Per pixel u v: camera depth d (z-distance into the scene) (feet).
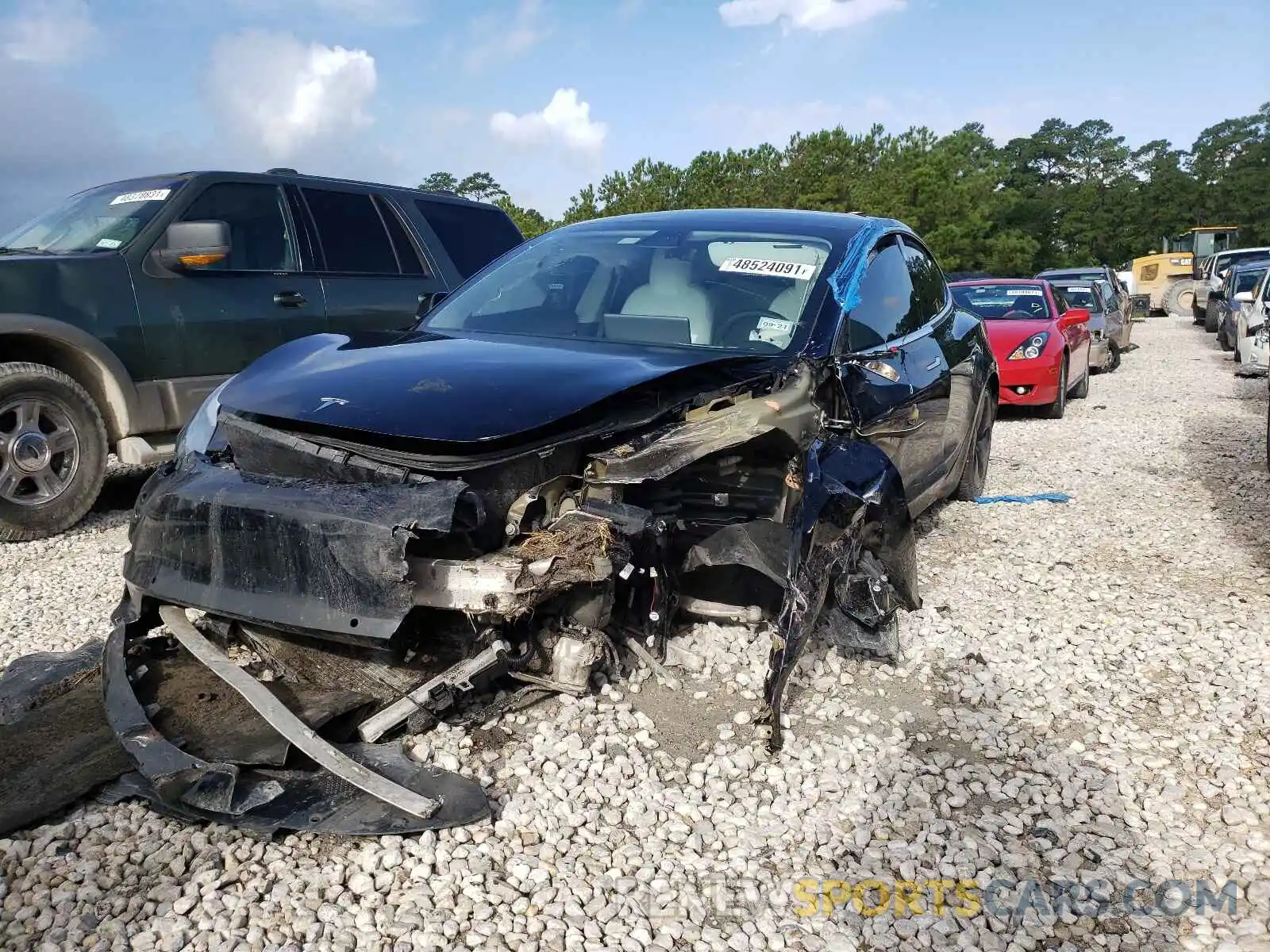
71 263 19.71
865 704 12.24
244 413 11.17
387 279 24.34
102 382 20.21
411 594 9.30
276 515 9.73
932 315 18.54
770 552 11.80
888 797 10.21
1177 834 9.77
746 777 10.46
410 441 9.99
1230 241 131.85
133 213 21.36
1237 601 16.19
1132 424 35.88
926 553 18.56
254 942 7.73
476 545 9.78
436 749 10.32
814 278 14.17
